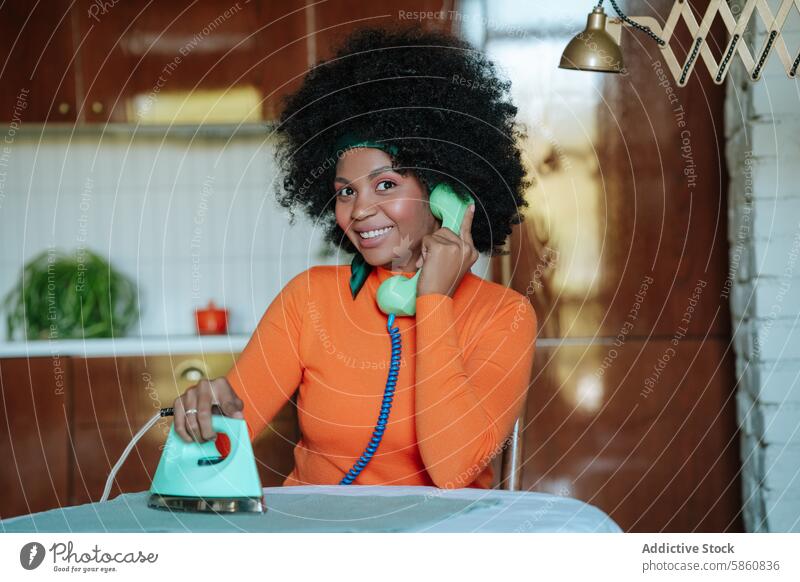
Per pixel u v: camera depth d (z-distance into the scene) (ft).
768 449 7.54
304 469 4.92
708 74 8.02
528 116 8.13
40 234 9.64
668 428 8.17
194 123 8.68
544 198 8.16
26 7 8.67
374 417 4.73
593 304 8.18
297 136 5.71
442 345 4.38
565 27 8.10
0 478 8.54
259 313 9.62
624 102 8.10
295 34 8.54
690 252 8.12
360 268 5.05
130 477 8.55
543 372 8.21
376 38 5.56
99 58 8.69
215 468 3.49
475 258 4.68
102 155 9.67
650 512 8.18
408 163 4.79
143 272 9.66
